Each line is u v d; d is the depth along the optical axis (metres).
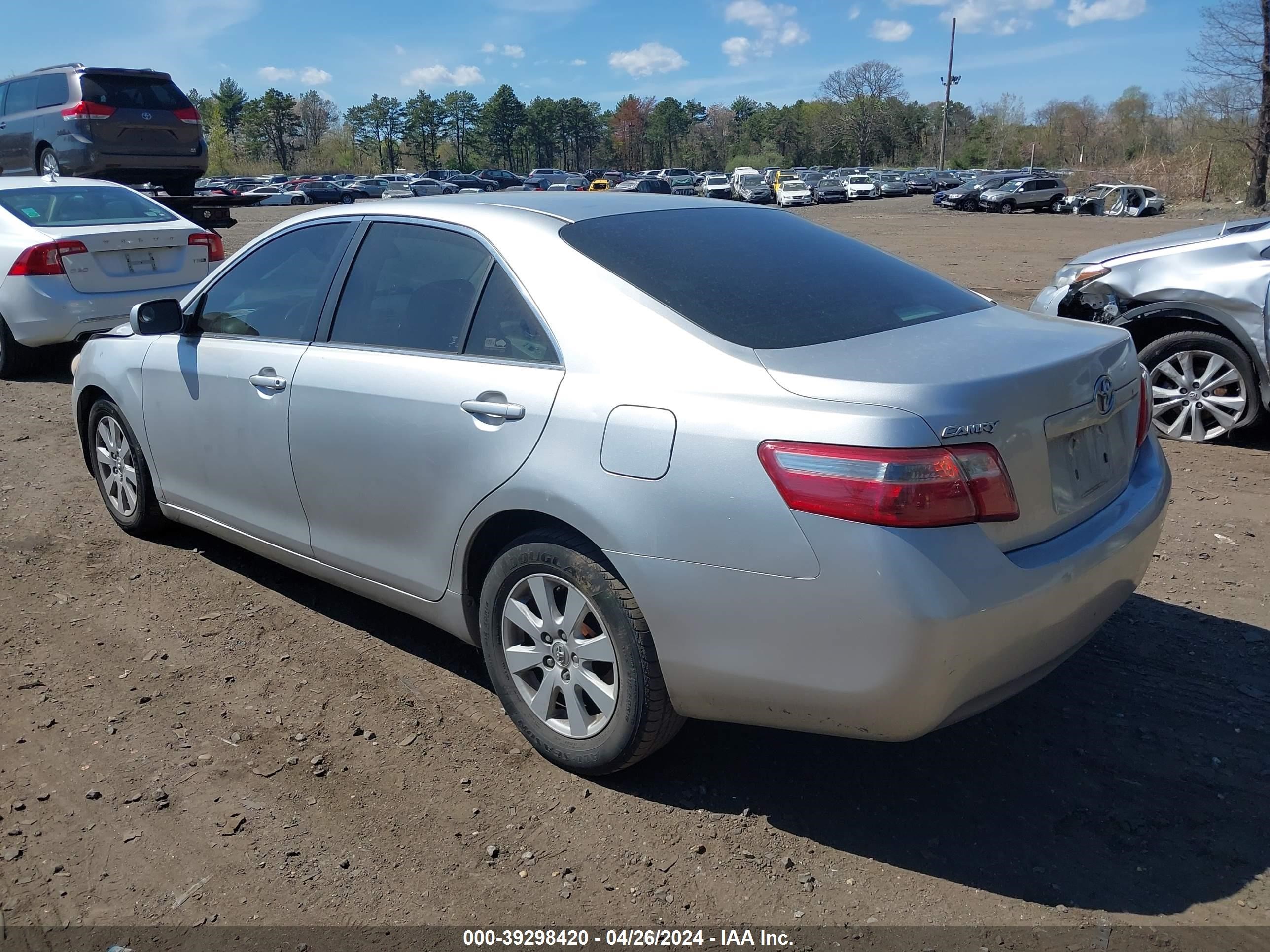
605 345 2.89
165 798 3.00
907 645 2.38
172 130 14.35
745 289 3.04
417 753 3.23
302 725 3.39
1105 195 40.75
